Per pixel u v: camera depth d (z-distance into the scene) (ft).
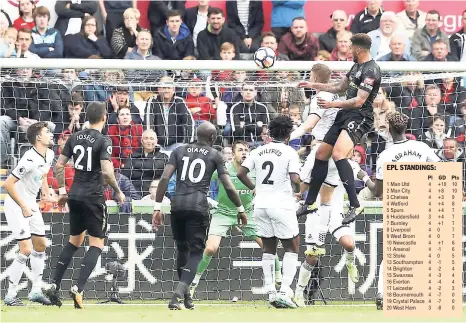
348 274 148.36
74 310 124.98
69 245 127.95
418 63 145.18
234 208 140.77
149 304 140.97
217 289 148.25
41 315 115.65
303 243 149.38
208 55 189.37
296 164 128.36
